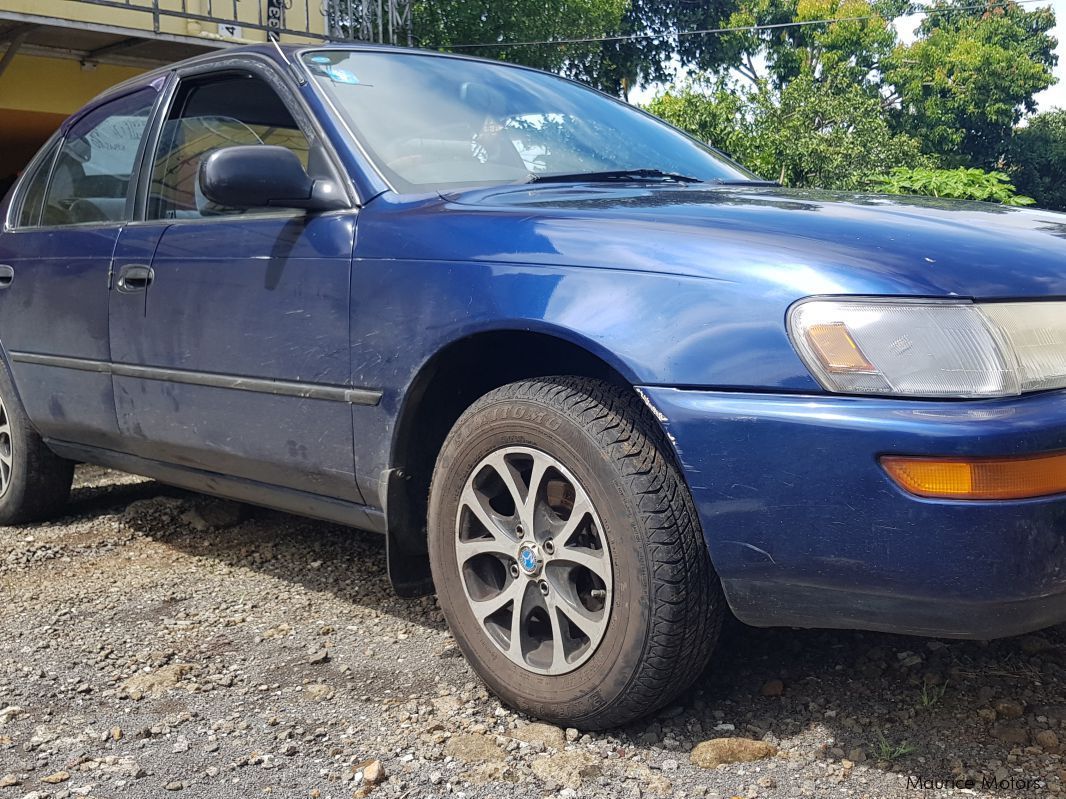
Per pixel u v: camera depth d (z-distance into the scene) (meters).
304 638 2.87
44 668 2.70
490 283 2.29
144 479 4.79
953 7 39.47
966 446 1.77
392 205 2.63
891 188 9.70
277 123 3.01
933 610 1.86
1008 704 2.26
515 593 2.30
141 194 3.43
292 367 2.74
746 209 2.33
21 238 3.93
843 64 33.78
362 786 2.06
